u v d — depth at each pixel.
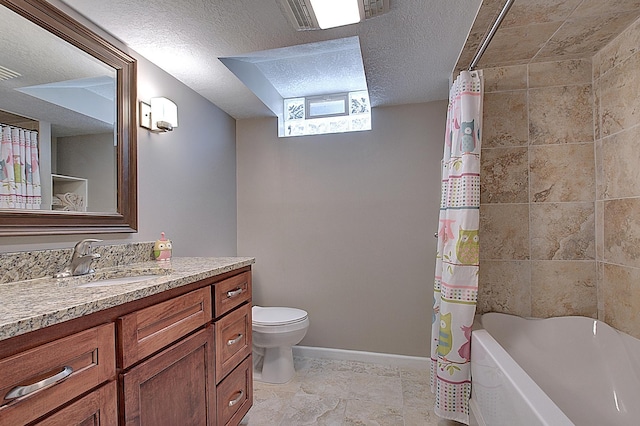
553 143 1.97
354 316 2.68
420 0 1.39
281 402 2.04
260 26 1.57
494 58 1.92
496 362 1.38
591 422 1.51
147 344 1.07
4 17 1.18
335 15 1.48
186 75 2.06
